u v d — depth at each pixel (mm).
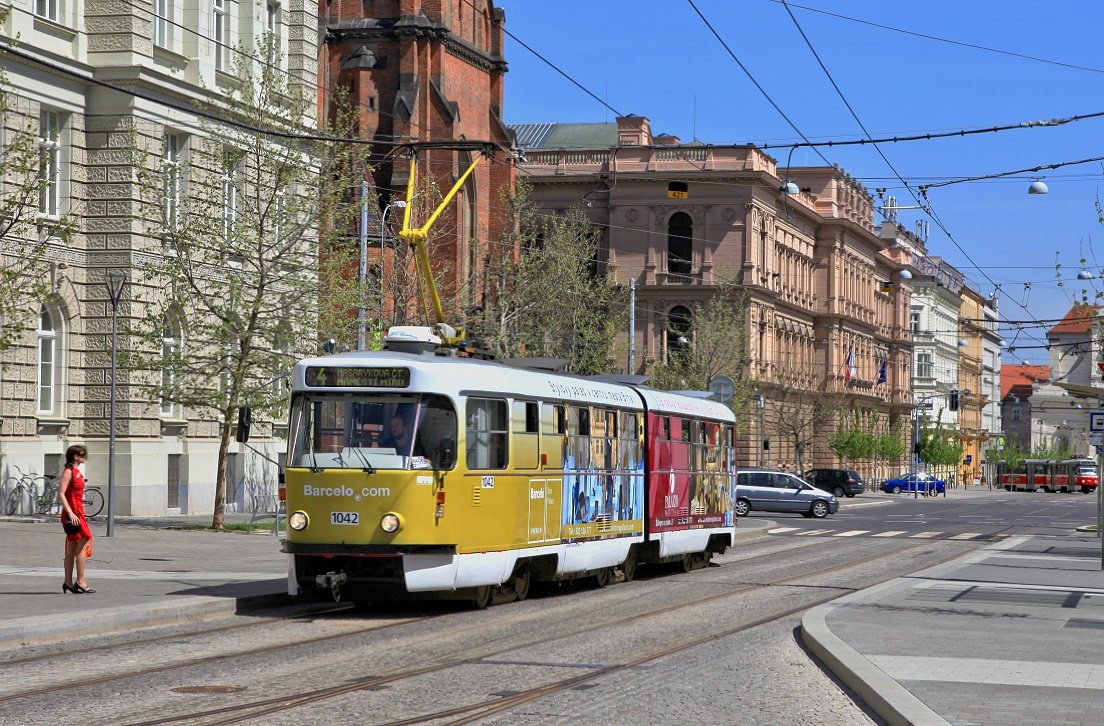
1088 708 11367
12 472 35500
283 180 35219
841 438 99000
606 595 23375
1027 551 36125
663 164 86562
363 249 37531
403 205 46969
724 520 31391
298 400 19766
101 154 38281
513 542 20984
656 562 28781
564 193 87438
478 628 18125
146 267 34750
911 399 131375
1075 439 181875
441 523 19359
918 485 105375
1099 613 19438
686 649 16219
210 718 11359
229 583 21703
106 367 38375
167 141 39594
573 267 59656
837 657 14258
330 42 66625
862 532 46969
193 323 35125
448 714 11766
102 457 38406
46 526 33844
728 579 27125
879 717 11820
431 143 29062
